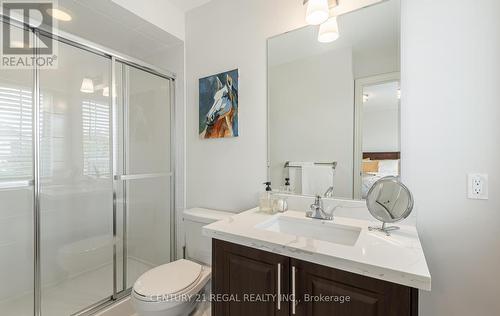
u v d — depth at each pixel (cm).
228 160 181
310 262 91
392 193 110
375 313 79
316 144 145
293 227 133
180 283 134
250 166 170
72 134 175
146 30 189
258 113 166
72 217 181
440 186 112
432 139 113
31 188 158
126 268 202
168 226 215
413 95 117
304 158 149
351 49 133
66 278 177
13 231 157
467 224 107
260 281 102
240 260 108
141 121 203
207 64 192
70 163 177
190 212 180
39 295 163
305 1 132
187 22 205
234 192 178
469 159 106
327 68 141
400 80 120
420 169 115
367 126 129
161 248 216
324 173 142
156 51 224
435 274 113
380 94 125
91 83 179
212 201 190
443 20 111
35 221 160
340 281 85
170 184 216
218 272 116
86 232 189
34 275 162
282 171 157
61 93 167
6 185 146
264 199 148
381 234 105
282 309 97
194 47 200
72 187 179
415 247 91
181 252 210
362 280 81
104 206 192
